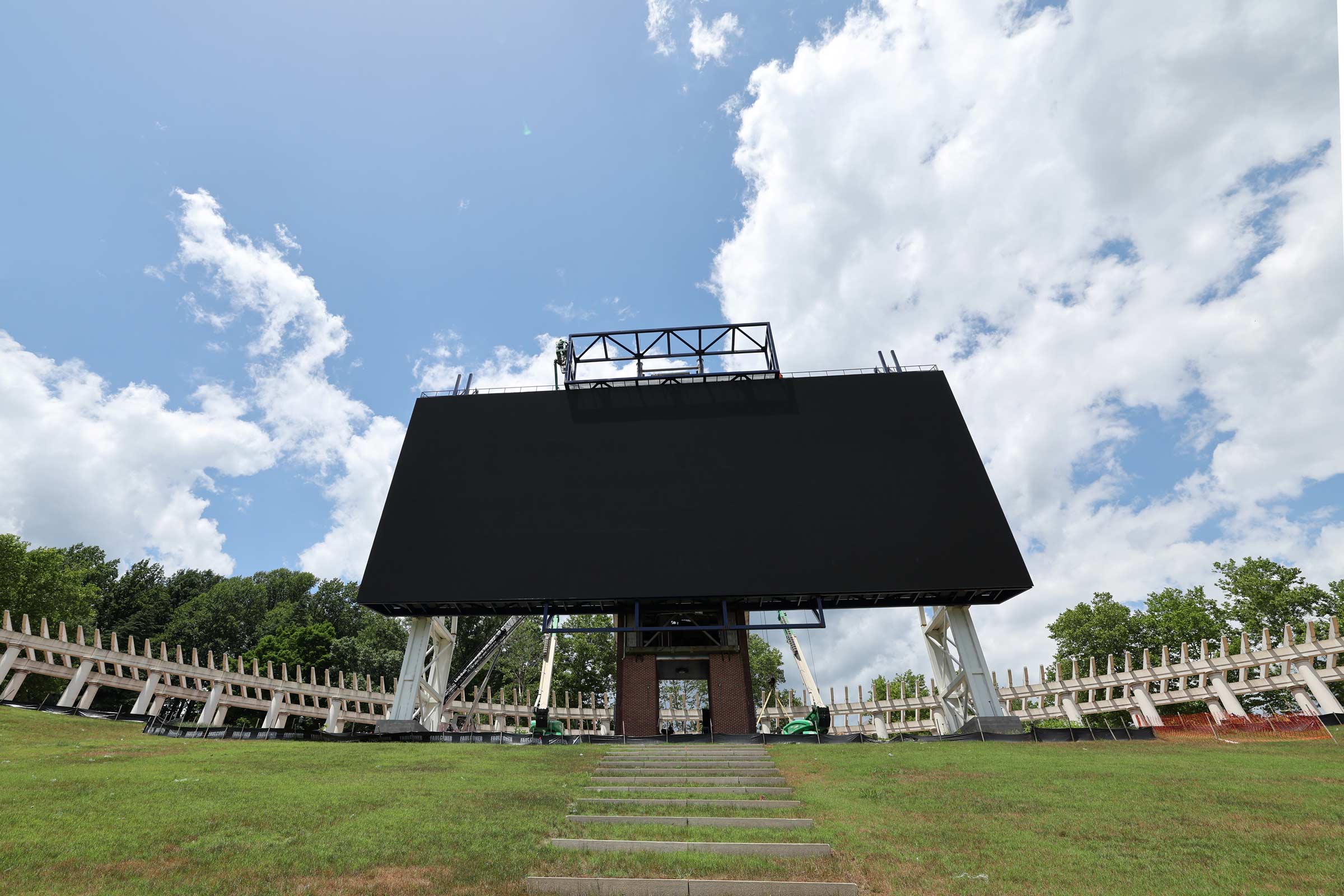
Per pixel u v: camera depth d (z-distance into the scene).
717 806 12.15
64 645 29.67
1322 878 7.89
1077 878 8.12
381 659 57.88
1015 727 24.06
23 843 8.88
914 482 27.88
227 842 9.34
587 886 7.77
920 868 8.62
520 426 30.92
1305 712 26.88
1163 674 32.22
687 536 27.45
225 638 64.75
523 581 26.95
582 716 50.59
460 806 12.06
